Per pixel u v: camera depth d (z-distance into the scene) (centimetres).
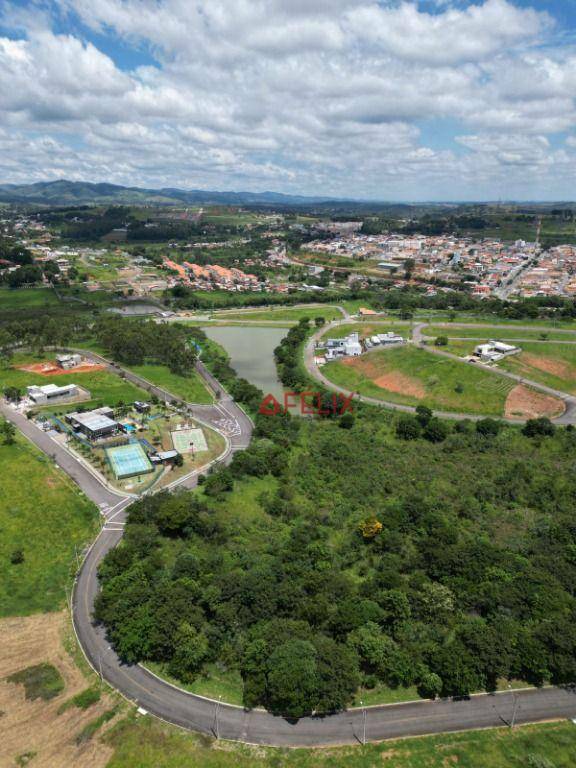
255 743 7656
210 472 15625
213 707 8200
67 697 8325
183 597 9688
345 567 11900
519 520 14038
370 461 17400
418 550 12306
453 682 8519
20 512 12912
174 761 7288
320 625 9644
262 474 15900
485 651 8875
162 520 12425
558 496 15150
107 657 9131
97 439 17288
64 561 11612
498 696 8662
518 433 19838
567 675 8800
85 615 10088
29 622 9888
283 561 11569
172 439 18012
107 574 10781
